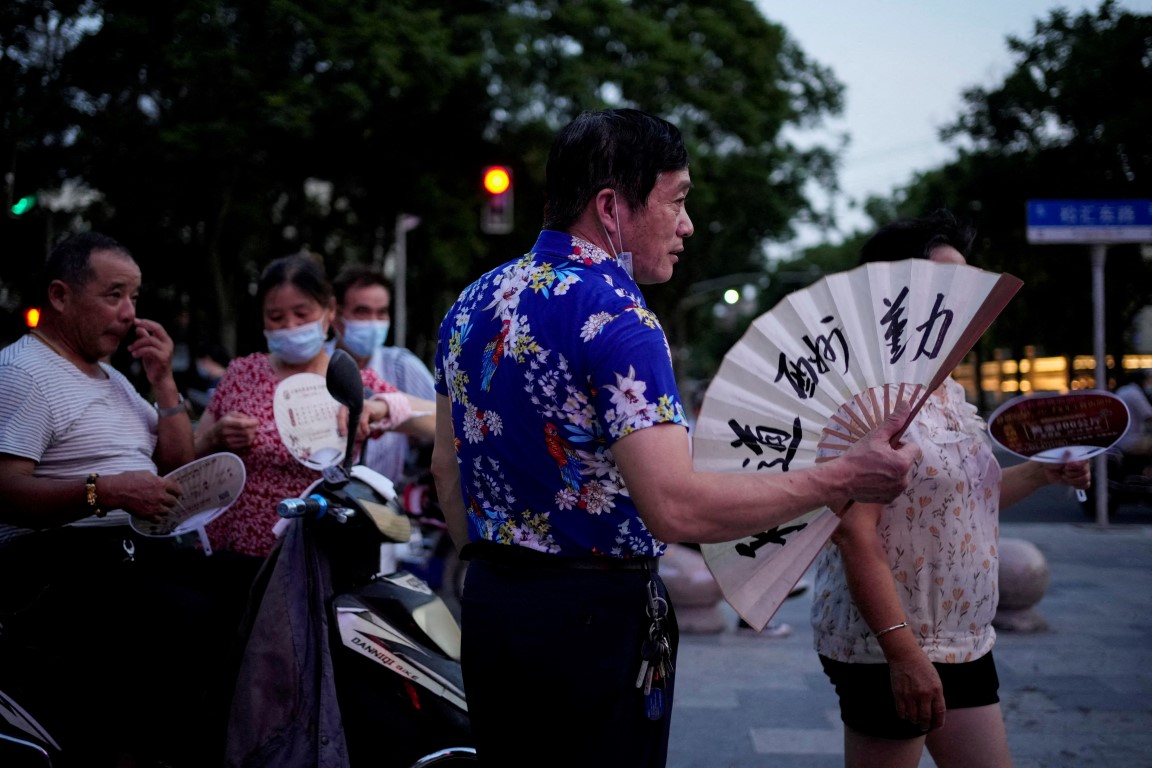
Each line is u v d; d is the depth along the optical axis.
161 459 3.04
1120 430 2.42
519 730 1.80
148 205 20.38
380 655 2.69
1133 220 9.26
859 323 1.83
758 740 4.23
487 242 26.98
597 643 1.75
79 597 2.72
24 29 18.06
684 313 40.44
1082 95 20.97
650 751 1.80
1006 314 26.14
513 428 1.77
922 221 2.44
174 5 19.22
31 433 2.70
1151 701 4.56
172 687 2.76
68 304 2.82
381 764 2.67
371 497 2.84
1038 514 11.43
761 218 31.22
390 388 3.63
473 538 1.92
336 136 22.42
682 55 25.58
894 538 2.17
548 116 23.86
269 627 2.63
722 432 1.86
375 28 20.34
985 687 2.22
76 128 18.86
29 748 2.57
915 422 2.18
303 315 3.22
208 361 9.91
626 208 1.82
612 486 1.73
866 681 2.21
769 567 1.84
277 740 2.57
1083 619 6.11
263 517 3.13
